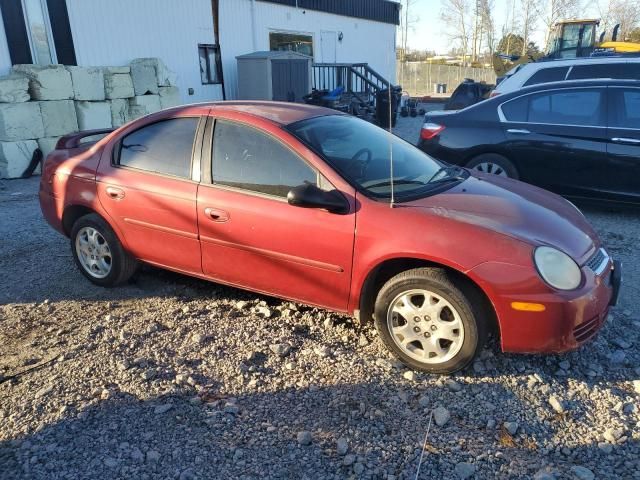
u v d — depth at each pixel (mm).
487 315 3107
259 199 3578
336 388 3088
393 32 23516
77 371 3293
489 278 2947
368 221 3238
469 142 6645
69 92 9617
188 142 3934
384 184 3500
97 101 10141
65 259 5203
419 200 3396
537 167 6367
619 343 3502
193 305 4156
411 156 4090
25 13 9922
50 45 10375
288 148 3547
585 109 6152
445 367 3146
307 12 17547
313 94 14867
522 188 3949
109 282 4453
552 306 2922
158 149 4074
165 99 11414
